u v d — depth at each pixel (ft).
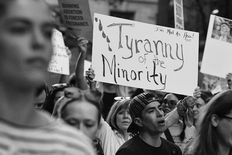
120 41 18.12
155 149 14.66
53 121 6.46
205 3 57.36
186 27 55.42
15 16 6.18
